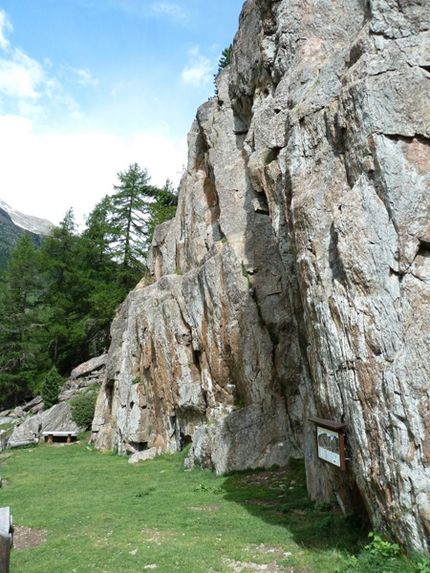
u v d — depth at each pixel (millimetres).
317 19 11141
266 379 15398
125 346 25734
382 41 8305
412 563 6051
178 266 23656
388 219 7406
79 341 40875
